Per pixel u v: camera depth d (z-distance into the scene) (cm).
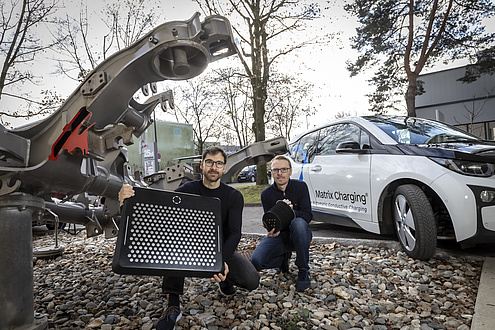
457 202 316
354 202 432
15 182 186
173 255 182
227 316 244
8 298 184
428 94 2909
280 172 314
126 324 239
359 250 402
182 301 278
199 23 169
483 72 2075
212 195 247
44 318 207
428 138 400
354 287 295
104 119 189
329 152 496
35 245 594
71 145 185
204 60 189
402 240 365
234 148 3516
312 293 287
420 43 1967
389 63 2122
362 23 1978
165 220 187
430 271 320
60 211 377
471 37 1864
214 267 190
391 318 239
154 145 1833
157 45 170
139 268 171
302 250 290
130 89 187
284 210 289
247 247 470
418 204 338
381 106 2294
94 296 306
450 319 233
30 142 188
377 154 405
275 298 275
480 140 390
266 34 1545
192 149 2156
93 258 462
